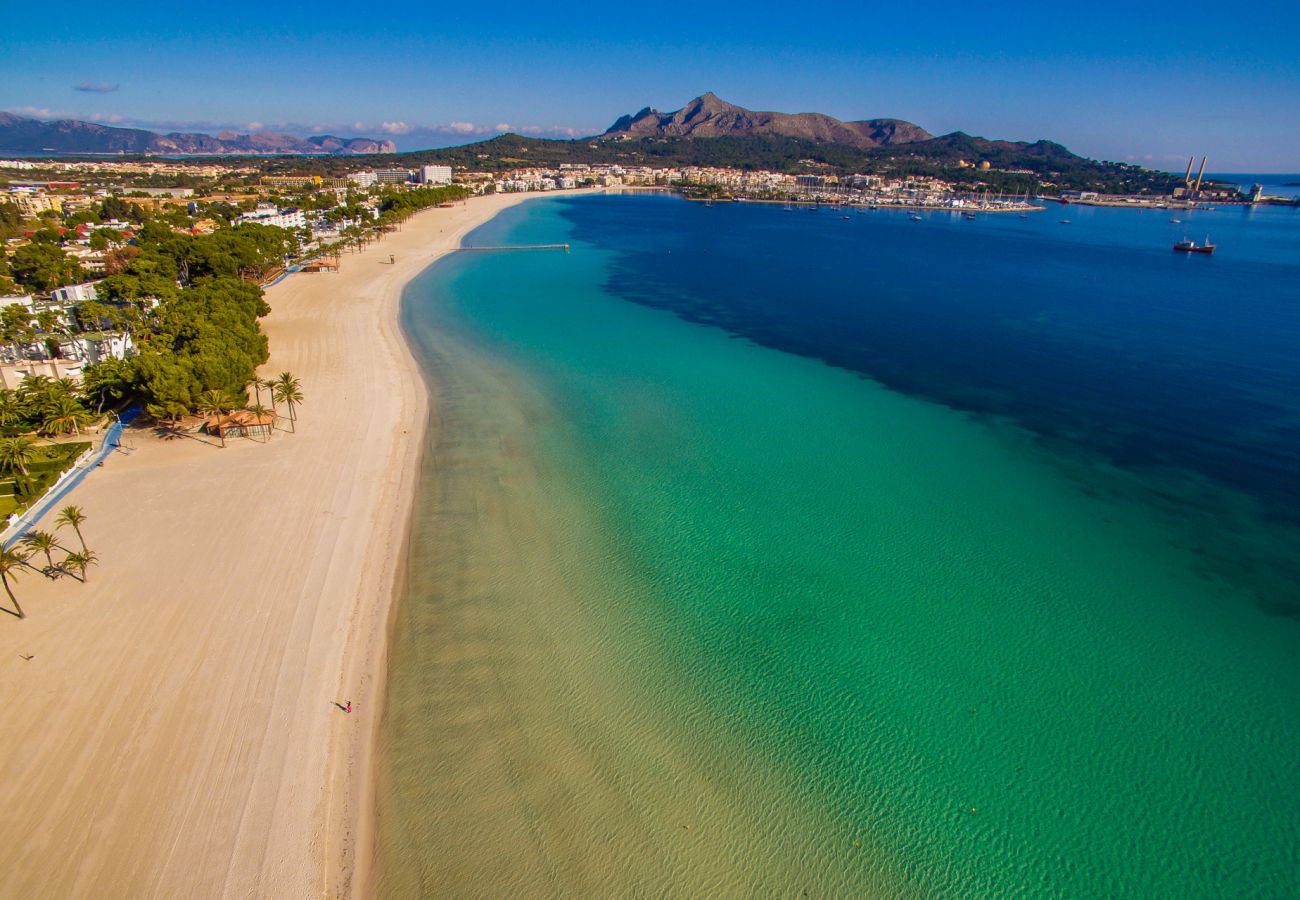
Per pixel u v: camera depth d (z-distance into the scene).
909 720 35.16
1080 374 87.31
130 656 35.28
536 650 38.66
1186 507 54.72
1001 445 65.94
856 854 28.86
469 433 65.25
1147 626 41.78
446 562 45.69
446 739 32.84
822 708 35.69
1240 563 47.72
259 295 99.06
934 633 41.03
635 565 46.38
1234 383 83.50
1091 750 33.75
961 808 30.86
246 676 34.78
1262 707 36.16
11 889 24.73
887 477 59.25
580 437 65.56
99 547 43.59
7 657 34.62
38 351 76.19
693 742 33.47
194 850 26.75
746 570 46.28
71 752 29.97
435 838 28.41
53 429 56.88
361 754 31.70
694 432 67.62
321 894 25.97
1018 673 38.22
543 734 33.44
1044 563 47.59
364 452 59.25
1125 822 30.45
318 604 40.28
